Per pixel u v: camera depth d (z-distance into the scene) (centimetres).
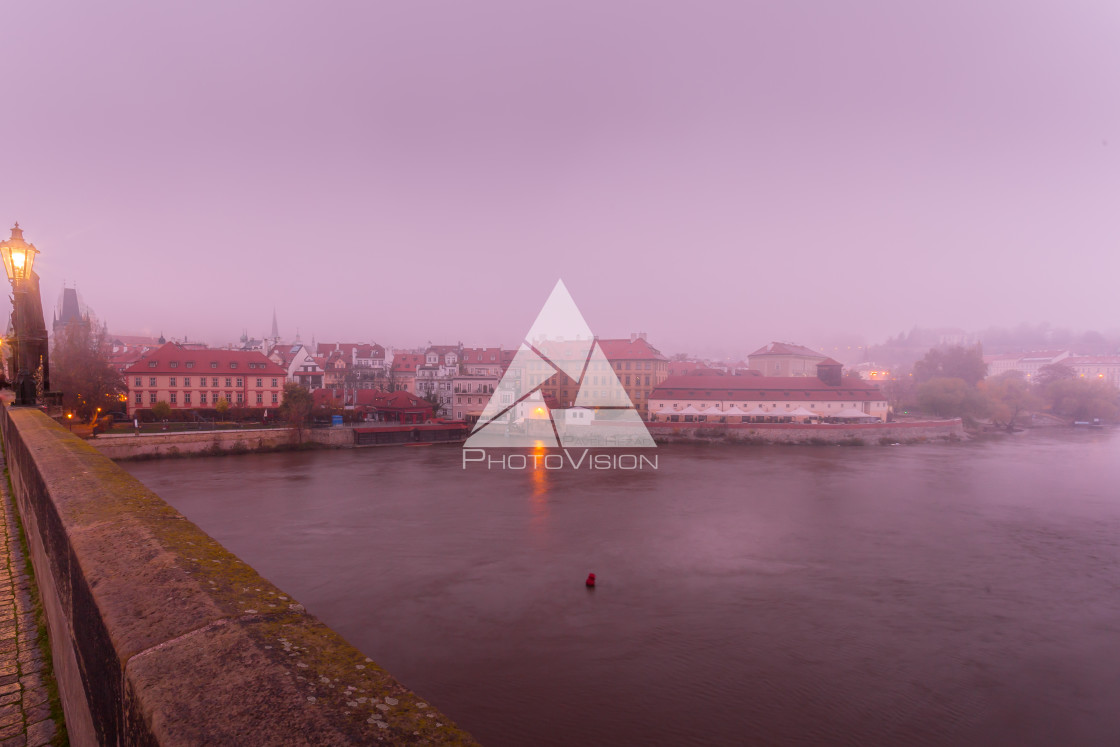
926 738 1920
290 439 7850
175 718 134
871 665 2367
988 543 4072
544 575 3359
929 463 7438
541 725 1944
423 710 148
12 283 1469
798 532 4297
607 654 2427
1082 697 2169
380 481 6009
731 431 9269
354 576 3312
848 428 9188
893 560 3694
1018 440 10162
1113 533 4341
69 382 7194
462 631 2631
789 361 13250
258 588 229
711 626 2709
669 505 5100
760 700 2106
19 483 774
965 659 2428
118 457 6462
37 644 435
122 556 254
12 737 320
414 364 12731
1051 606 2988
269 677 155
